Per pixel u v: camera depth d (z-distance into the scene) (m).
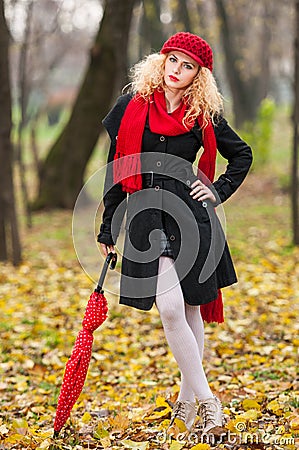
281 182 25.98
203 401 5.02
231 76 36.19
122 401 6.78
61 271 14.24
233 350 8.58
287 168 29.52
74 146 22.86
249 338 9.02
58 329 10.05
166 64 4.95
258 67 44.53
